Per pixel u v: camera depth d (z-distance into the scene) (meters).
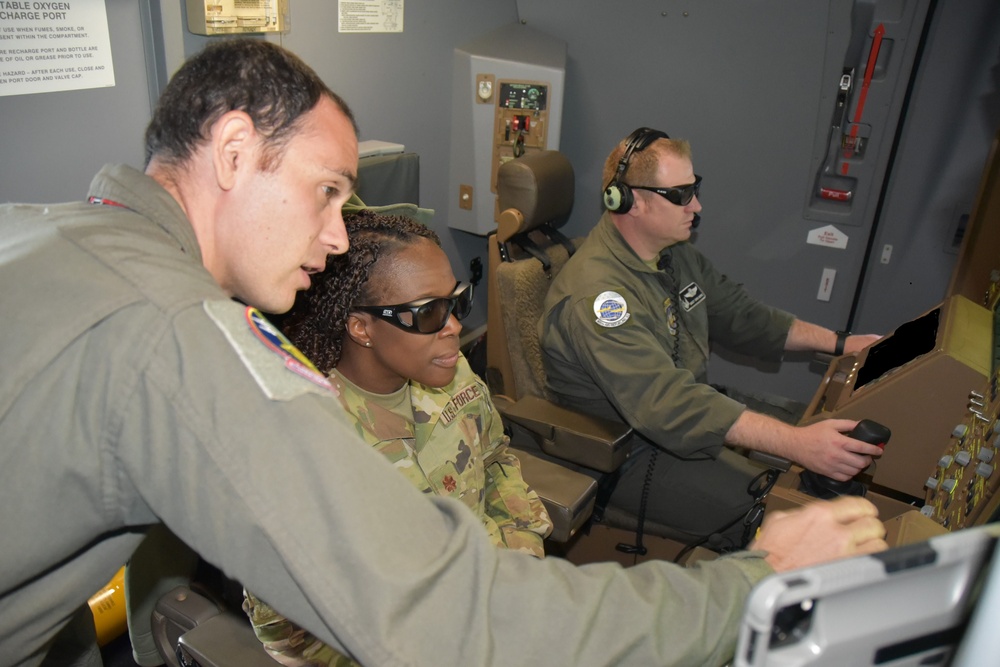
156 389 0.57
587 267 1.89
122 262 0.61
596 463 1.70
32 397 0.58
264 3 1.95
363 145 2.24
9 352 0.58
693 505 1.84
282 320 1.10
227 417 0.57
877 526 0.68
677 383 1.72
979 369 1.32
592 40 2.71
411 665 0.55
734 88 2.54
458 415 1.28
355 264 1.05
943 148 2.34
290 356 0.62
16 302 0.59
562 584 0.61
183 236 0.68
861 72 2.33
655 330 1.90
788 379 2.80
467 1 2.66
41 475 0.59
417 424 1.23
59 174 1.66
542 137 2.70
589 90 2.78
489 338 2.07
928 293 2.50
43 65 1.57
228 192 0.69
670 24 2.57
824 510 0.69
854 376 1.64
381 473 0.60
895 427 1.42
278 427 0.57
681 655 0.60
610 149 2.82
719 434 1.63
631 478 1.91
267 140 0.67
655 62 2.63
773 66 2.45
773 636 0.44
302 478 0.57
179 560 1.38
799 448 1.47
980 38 2.19
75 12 1.60
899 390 1.40
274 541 0.56
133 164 1.80
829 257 2.59
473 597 0.59
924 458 1.40
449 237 3.00
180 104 0.68
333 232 0.76
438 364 1.12
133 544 0.75
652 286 1.95
